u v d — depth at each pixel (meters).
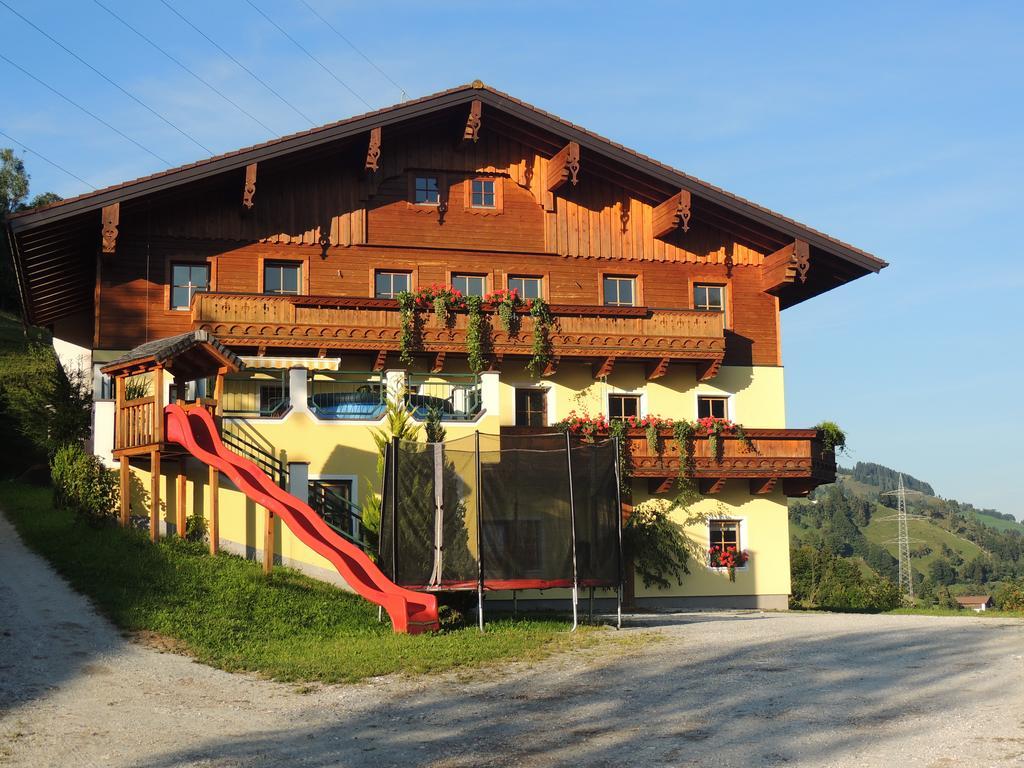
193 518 22.00
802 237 30.05
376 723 11.80
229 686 13.70
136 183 25.39
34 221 24.59
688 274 30.59
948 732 10.64
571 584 19.05
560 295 29.58
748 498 29.78
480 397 25.80
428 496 18.72
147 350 21.47
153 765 10.04
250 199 26.42
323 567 21.92
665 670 14.54
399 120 27.59
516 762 10.06
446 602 20.27
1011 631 18.84
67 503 23.55
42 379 32.53
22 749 10.52
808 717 11.44
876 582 51.38
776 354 30.92
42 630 15.88
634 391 29.58
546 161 29.94
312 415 24.03
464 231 29.08
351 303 26.72
